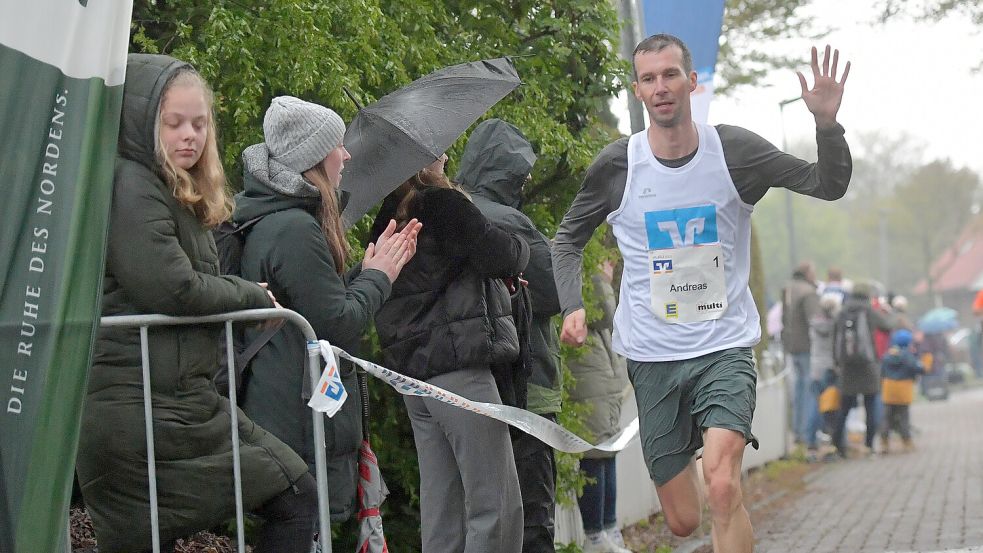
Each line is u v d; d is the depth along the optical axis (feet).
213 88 22.41
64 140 13.28
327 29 22.85
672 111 19.65
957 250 317.83
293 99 17.31
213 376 15.17
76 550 18.16
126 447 14.24
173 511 14.51
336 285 16.62
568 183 28.66
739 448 19.06
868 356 60.34
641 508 35.76
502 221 21.16
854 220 371.15
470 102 20.85
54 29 13.30
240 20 22.15
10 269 13.03
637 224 20.34
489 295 19.67
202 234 14.93
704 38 28.99
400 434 24.95
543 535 21.29
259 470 15.01
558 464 25.90
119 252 14.06
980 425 89.56
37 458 12.98
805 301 62.03
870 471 54.85
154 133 14.28
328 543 15.90
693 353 20.02
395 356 19.61
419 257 19.49
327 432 16.74
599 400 27.61
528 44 28.73
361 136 20.10
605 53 29.30
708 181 19.93
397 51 24.39
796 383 62.85
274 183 16.94
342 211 18.30
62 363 13.10
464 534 20.25
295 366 16.56
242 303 15.02
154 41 22.82
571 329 20.56
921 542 32.89
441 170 20.59
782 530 36.47
